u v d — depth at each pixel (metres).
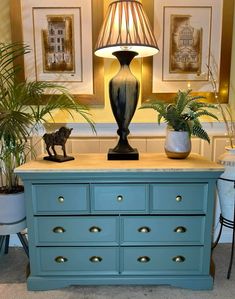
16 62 1.82
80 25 1.79
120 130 1.63
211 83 1.87
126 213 1.46
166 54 1.83
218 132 1.92
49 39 1.81
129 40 1.45
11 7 1.77
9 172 1.71
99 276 1.53
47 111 1.71
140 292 1.52
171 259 1.51
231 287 1.56
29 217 1.46
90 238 1.49
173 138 1.60
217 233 2.03
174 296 1.48
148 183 1.43
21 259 1.86
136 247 1.50
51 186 1.43
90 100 1.87
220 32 1.81
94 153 1.87
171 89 1.87
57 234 1.48
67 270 1.52
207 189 1.44
